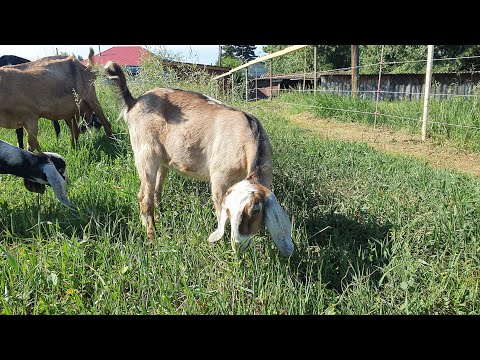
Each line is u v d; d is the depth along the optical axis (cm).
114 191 527
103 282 333
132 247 385
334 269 377
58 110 717
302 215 460
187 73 920
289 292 329
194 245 400
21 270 353
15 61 889
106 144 781
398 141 951
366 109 1281
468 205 462
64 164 523
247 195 316
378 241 397
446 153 831
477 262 378
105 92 1080
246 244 340
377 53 2859
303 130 1049
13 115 665
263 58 1188
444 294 340
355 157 706
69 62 736
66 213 479
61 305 324
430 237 414
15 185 553
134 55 3275
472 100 1025
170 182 545
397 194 521
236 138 403
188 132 436
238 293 345
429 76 918
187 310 318
